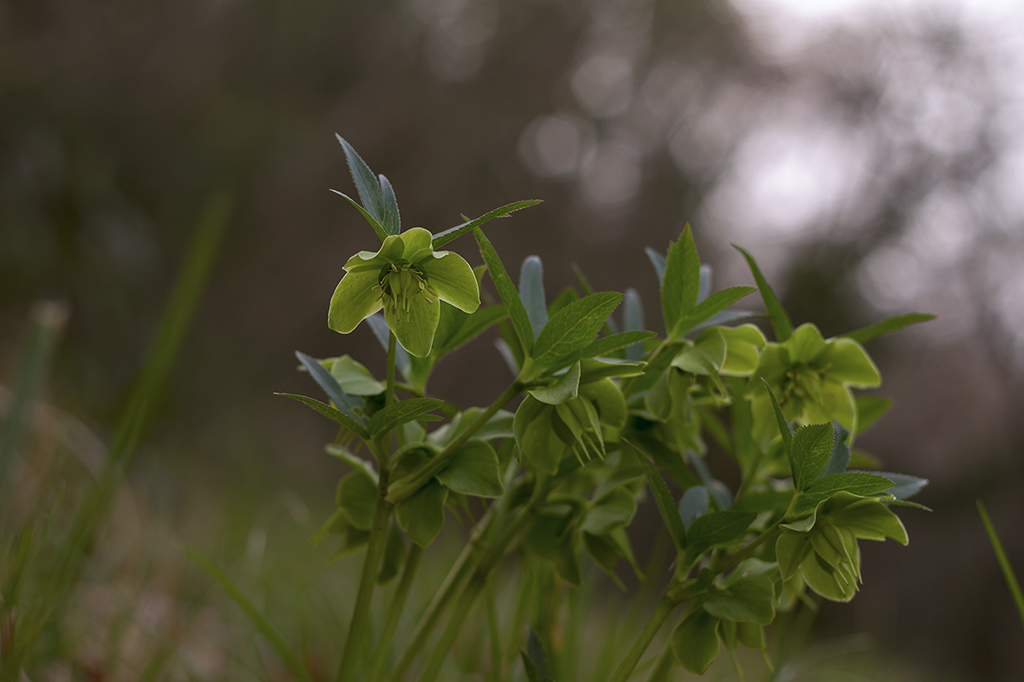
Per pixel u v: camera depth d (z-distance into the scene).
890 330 0.64
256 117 4.20
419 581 0.99
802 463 0.58
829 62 5.23
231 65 4.30
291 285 4.20
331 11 4.54
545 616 0.70
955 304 5.03
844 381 0.64
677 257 0.62
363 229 4.41
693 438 0.66
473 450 0.60
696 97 5.34
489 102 5.06
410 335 0.59
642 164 5.29
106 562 0.89
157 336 0.72
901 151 5.04
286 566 1.09
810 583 0.59
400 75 4.89
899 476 0.62
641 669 0.66
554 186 5.10
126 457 0.72
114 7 3.64
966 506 4.68
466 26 5.23
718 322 0.65
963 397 5.01
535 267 0.63
